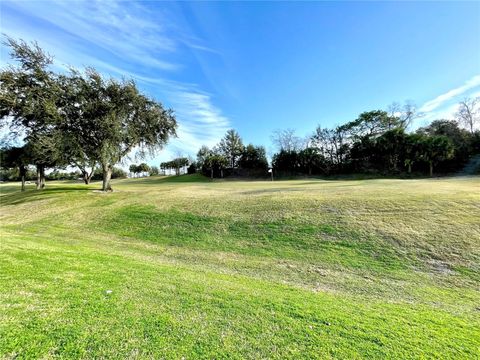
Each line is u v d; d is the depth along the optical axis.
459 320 4.25
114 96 20.00
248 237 9.73
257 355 2.87
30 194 22.02
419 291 5.71
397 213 10.24
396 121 49.44
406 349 3.15
